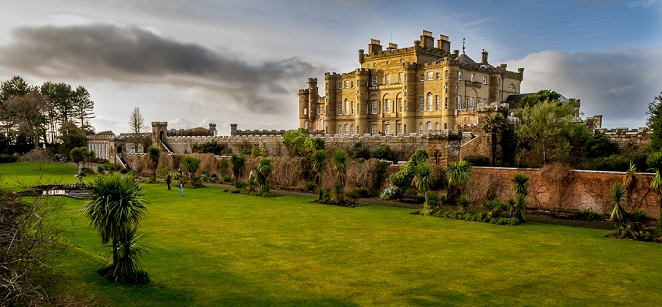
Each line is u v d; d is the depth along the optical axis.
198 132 113.94
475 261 20.62
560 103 57.88
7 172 74.12
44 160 88.62
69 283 15.38
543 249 22.78
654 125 37.97
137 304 14.72
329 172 47.94
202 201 40.56
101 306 14.02
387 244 23.78
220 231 26.91
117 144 93.94
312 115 115.19
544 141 44.06
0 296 11.15
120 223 16.33
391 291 16.72
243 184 50.38
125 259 16.53
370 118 98.56
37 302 11.42
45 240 13.34
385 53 98.62
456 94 84.25
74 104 129.50
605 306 15.37
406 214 33.31
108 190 16.59
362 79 97.75
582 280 17.97
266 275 18.45
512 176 35.69
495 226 28.72
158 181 61.31
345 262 20.42
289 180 52.00
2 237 12.86
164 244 23.48
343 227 28.30
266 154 65.62
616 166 38.50
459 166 34.31
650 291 16.72
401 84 92.81
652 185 26.78
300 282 17.64
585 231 27.28
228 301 15.50
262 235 25.84
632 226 25.88
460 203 33.06
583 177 32.91
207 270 18.95
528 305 15.43
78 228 25.98
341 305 15.36
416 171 35.03
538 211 33.78
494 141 44.53
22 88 115.56
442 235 26.00
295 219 31.14
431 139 39.75
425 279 18.08
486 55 98.88
